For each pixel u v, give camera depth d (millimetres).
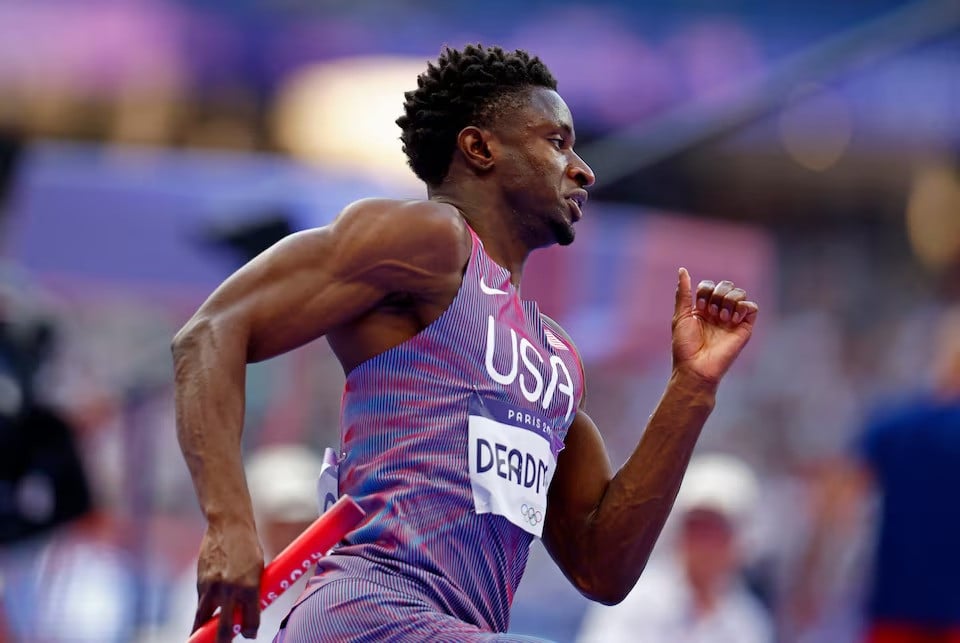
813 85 23422
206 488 8539
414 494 9156
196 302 23797
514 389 9523
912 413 20766
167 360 21766
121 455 21297
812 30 44031
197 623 8523
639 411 24609
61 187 23859
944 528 20422
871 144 42906
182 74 40875
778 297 41438
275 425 23734
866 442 21281
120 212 23750
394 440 9273
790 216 42531
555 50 43219
